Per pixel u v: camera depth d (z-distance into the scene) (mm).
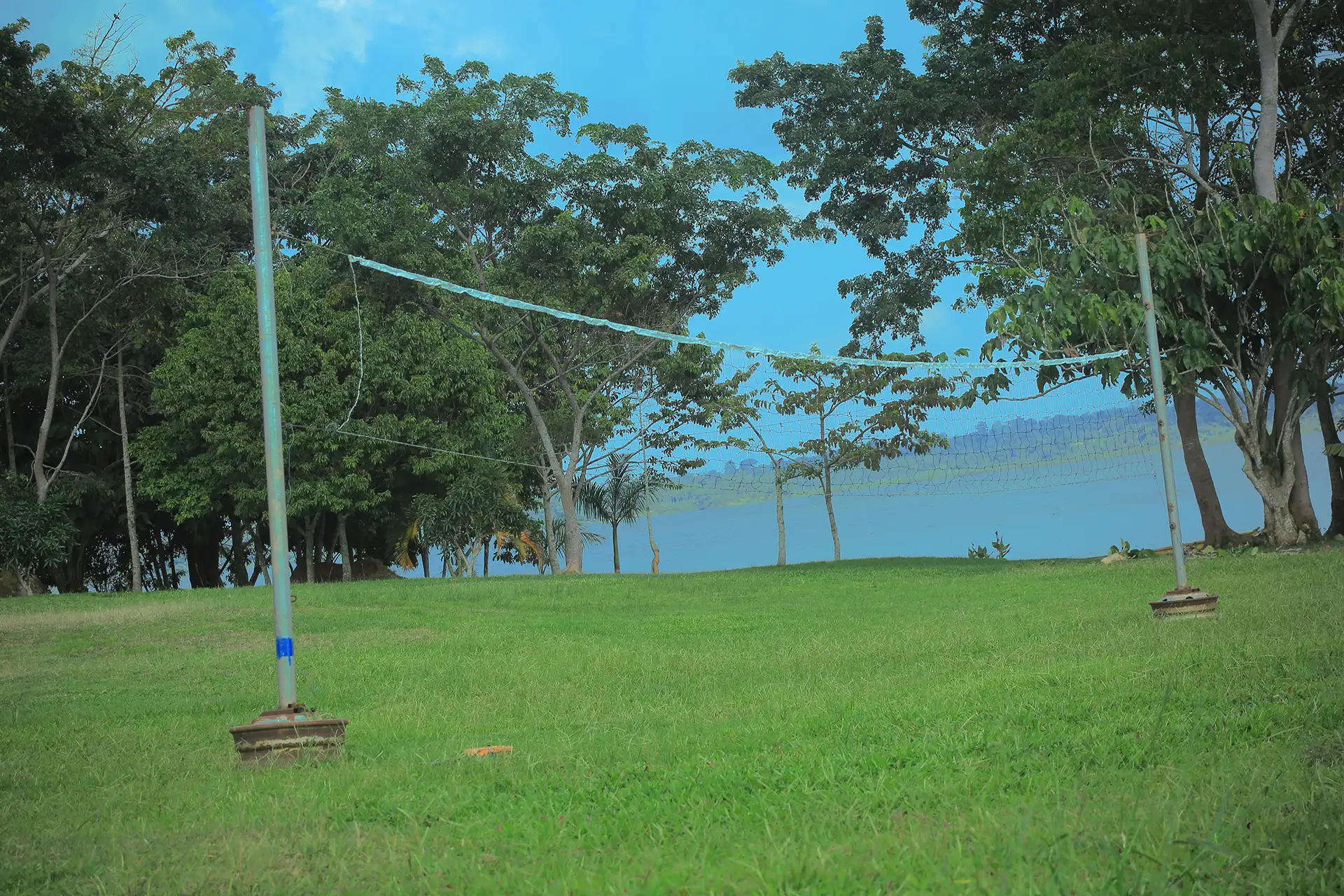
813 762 5855
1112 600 16312
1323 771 4656
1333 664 7367
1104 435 28297
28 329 35344
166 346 36594
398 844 4711
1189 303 23641
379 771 6586
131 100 34812
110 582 44000
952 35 32156
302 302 33094
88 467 38125
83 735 9180
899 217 33219
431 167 29359
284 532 7883
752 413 38344
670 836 4672
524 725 8945
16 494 30078
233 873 4406
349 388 32781
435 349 33781
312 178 41719
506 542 39375
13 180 30000
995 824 4180
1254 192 26562
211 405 32344
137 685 12562
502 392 38250
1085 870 3590
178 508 35906
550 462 33031
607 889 3781
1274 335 24344
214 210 35781
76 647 15953
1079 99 25078
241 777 6918
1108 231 24328
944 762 5695
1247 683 7039
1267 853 3707
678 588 24844
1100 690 7500
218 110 38906
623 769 6145
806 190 34125
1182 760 5234
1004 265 27531
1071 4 29969
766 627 16719
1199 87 24547
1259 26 24453
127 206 32469
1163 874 3479
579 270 30031
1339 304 21188
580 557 33000
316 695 11297
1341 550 21531
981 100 30875
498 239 31844
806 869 3809
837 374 37312
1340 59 26078
